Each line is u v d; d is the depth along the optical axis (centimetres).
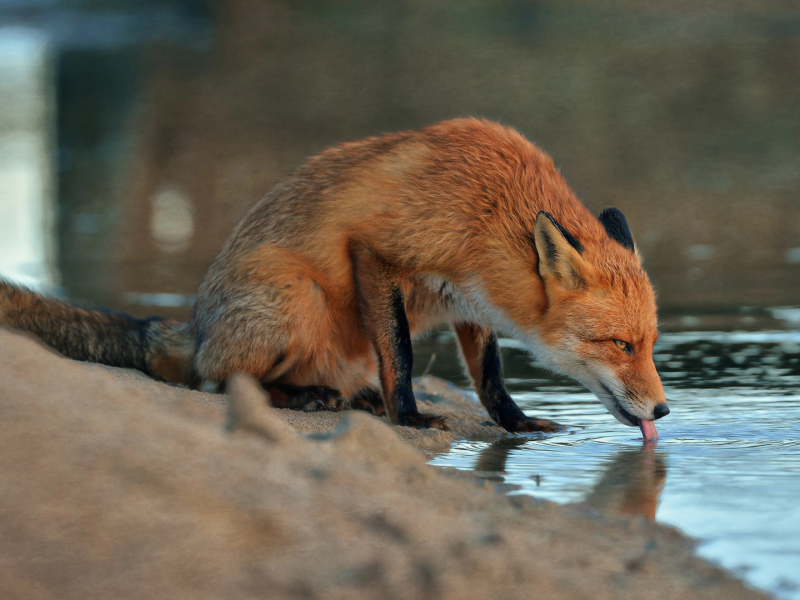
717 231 2739
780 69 4834
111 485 538
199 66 5462
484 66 5122
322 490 579
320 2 6338
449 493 653
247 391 648
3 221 3069
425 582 505
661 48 5366
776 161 3503
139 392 767
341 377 1167
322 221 1084
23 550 502
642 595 516
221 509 537
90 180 3569
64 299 1218
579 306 1038
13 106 5078
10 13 7794
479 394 1145
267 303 1079
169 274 2372
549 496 728
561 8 6103
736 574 551
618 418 1045
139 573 494
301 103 4588
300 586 496
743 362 1430
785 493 741
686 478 799
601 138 3875
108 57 5997
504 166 1080
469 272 1077
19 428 570
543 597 505
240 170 3612
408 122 4203
